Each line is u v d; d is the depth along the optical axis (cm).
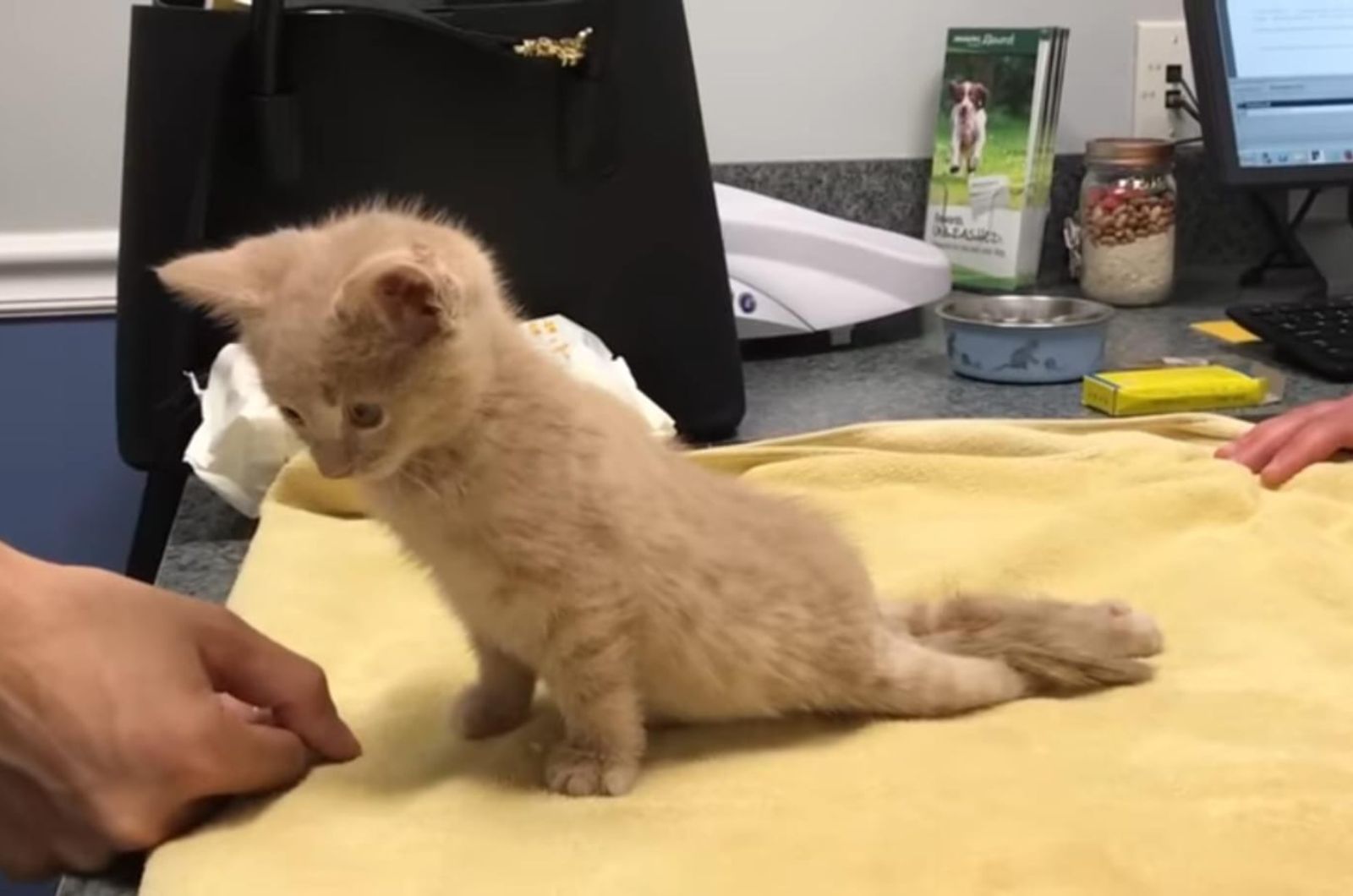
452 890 55
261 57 102
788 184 165
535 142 110
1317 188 156
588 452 67
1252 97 148
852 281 144
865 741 70
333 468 63
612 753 67
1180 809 61
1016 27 165
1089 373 130
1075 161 171
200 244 104
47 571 64
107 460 155
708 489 74
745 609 69
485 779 67
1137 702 73
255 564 89
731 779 66
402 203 106
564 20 110
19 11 145
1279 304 143
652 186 114
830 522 79
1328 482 101
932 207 165
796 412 125
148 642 63
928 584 86
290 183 105
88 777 59
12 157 148
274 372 63
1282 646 80
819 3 162
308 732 68
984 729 70
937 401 127
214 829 62
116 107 148
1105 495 98
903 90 166
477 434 65
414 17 104
